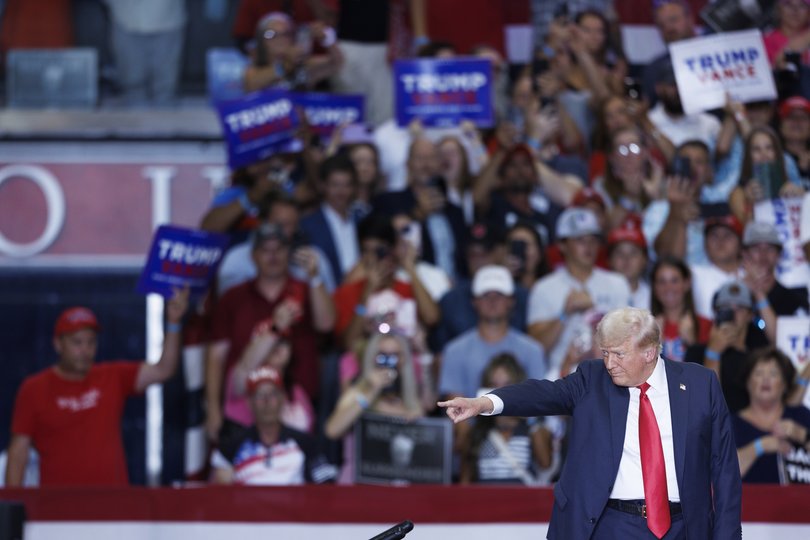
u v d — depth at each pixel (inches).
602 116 1425.9
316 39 1529.3
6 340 1472.7
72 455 1169.4
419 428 1135.6
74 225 1528.1
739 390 1139.9
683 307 1215.6
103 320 1478.8
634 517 783.1
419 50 1514.5
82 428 1175.6
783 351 1167.6
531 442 1138.0
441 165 1403.8
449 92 1437.0
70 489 1054.4
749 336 1191.6
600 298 1253.1
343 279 1364.4
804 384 1124.5
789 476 1096.8
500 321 1206.3
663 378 795.4
